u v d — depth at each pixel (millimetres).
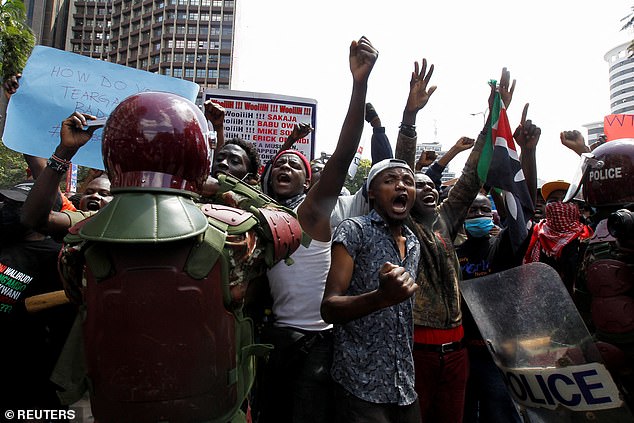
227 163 2816
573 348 1904
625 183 2137
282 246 1482
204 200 1841
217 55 88250
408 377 2166
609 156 2211
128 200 1246
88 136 1878
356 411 2088
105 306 1192
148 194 1260
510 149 3033
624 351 1929
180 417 1191
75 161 2879
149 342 1177
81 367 1330
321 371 2361
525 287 2102
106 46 92625
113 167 1315
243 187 1802
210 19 88875
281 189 2914
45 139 2893
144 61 90188
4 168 28328
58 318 2590
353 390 2104
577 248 3184
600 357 1829
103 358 1192
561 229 3248
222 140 3324
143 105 1324
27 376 2523
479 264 3541
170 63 87938
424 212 3057
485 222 3492
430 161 4859
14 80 2990
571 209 3248
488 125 3117
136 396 1176
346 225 2252
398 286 1610
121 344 1180
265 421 2484
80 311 1333
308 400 2334
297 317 2438
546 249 3314
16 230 2498
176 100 1380
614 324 1920
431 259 2822
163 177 1292
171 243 1221
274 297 2508
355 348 2143
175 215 1227
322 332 2436
